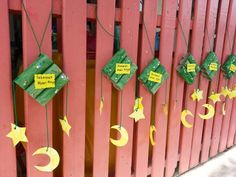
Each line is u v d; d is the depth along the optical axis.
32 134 1.06
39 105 1.05
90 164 1.39
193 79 1.58
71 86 1.11
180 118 1.68
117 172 1.42
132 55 1.27
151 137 1.51
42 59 0.97
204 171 1.89
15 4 0.92
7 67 0.94
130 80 1.31
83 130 1.21
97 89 1.20
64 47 1.05
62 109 1.15
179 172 1.83
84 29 1.09
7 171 1.04
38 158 1.10
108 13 1.14
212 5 1.60
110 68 1.17
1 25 0.90
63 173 1.21
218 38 1.72
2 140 1.00
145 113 1.44
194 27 1.55
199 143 1.90
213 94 1.80
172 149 1.70
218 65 1.73
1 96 0.95
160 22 1.37
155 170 1.63
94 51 1.33
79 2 1.05
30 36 0.96
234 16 1.78
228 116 2.09
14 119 1.02
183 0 1.43
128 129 1.39
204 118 1.75
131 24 1.23
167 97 1.53
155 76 1.36
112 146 1.43
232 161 2.04
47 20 0.99
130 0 1.20
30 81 0.96
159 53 1.41
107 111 1.27
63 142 1.17
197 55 1.61
